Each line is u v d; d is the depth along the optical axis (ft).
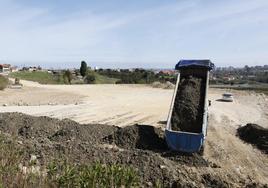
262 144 56.34
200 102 50.31
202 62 54.34
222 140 59.11
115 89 164.45
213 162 44.73
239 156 49.60
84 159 34.22
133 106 104.53
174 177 34.47
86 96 129.29
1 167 17.26
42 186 16.78
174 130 47.37
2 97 110.73
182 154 44.06
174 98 50.67
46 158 31.01
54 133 49.06
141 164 35.63
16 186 16.29
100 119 79.36
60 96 124.06
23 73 296.10
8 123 49.34
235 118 90.17
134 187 16.83
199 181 36.58
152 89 169.27
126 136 47.78
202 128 45.19
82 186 16.05
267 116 98.32
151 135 49.21
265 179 40.91
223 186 36.17
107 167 17.10
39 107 94.68
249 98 149.69
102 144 46.52
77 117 80.69
